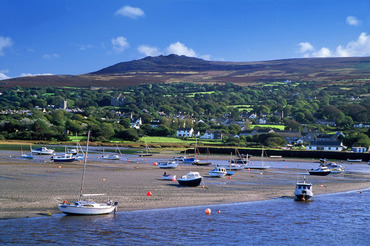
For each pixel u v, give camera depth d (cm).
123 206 4656
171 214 4403
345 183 7694
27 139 17988
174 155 14062
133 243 3416
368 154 14788
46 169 7931
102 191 5431
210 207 4844
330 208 5038
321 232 3944
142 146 17812
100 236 3547
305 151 15588
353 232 3969
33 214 4106
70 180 6356
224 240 3591
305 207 5059
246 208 4869
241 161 11081
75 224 3862
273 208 4934
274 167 11250
